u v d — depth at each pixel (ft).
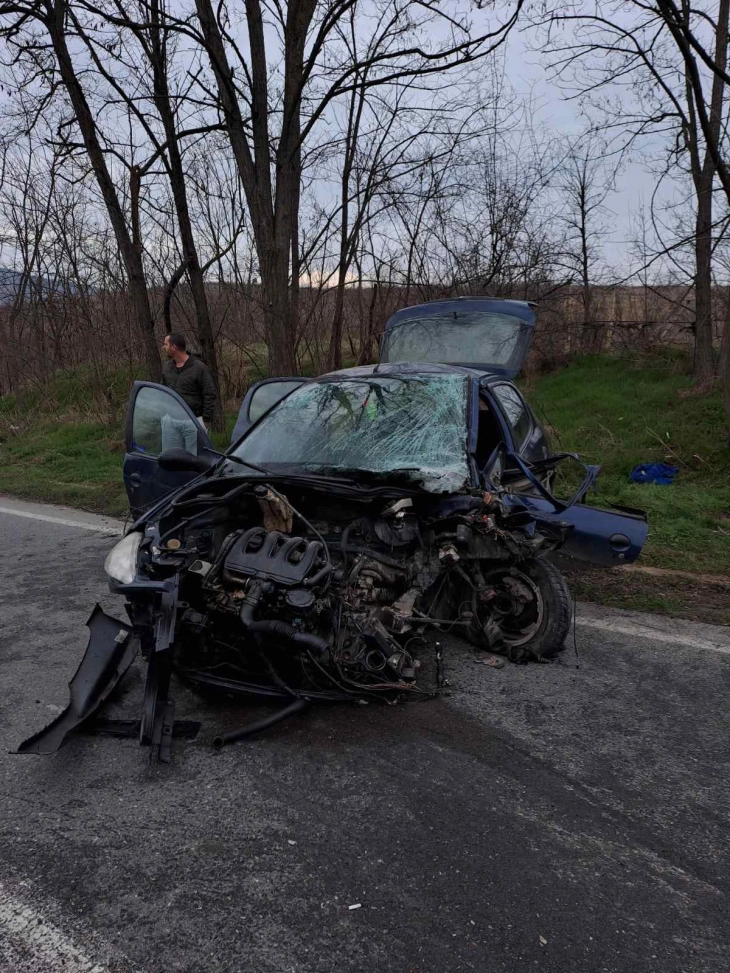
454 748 11.10
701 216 38.29
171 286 40.11
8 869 8.59
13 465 43.01
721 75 25.89
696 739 11.46
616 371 47.26
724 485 28.40
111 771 10.59
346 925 7.68
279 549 11.87
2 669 14.39
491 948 7.39
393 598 12.37
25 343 62.80
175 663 11.93
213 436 37.37
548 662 14.15
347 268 44.75
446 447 14.20
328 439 14.75
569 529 14.35
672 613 16.97
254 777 10.36
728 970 7.14
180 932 7.62
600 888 8.23
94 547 23.79
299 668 11.87
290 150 31.45
